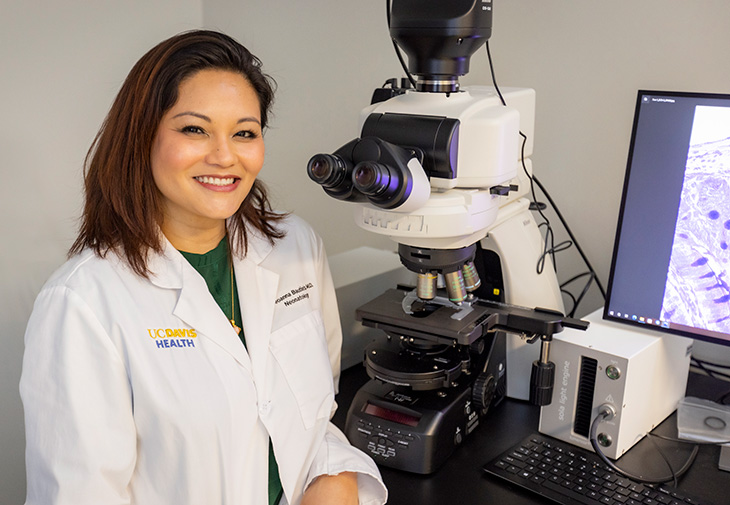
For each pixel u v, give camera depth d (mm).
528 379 1559
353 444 1373
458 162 1203
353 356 1744
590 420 1345
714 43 1592
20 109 1872
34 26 1858
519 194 1529
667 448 1366
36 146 1921
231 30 2336
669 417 1492
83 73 1986
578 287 1939
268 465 1154
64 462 972
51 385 981
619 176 1804
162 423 1021
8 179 1882
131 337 1021
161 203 1113
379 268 1824
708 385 1634
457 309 1411
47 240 1971
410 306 1432
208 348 1083
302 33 2260
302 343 1228
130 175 1046
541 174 1943
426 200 1148
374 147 1107
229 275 1218
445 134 1166
